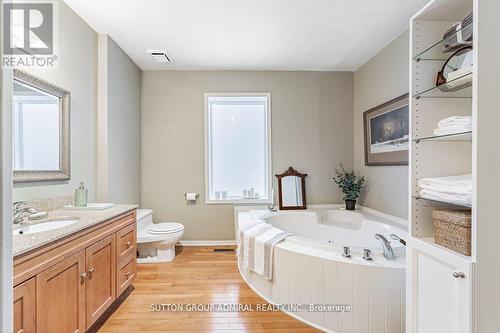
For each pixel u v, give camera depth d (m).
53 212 1.93
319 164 3.68
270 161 3.64
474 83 0.92
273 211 3.38
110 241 1.87
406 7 2.18
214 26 2.47
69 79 2.19
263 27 2.50
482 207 0.92
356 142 3.63
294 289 1.92
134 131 3.34
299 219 3.27
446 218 1.10
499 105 0.91
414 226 1.28
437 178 1.19
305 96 3.67
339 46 2.91
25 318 1.14
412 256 1.27
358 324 1.68
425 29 1.30
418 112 1.29
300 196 3.61
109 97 2.69
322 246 1.91
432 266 1.14
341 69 3.62
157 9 2.20
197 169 3.62
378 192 3.07
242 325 1.84
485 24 0.91
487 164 0.92
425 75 1.29
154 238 2.90
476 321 0.92
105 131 2.64
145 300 2.17
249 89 3.63
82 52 2.36
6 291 0.65
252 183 3.85
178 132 3.60
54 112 2.02
